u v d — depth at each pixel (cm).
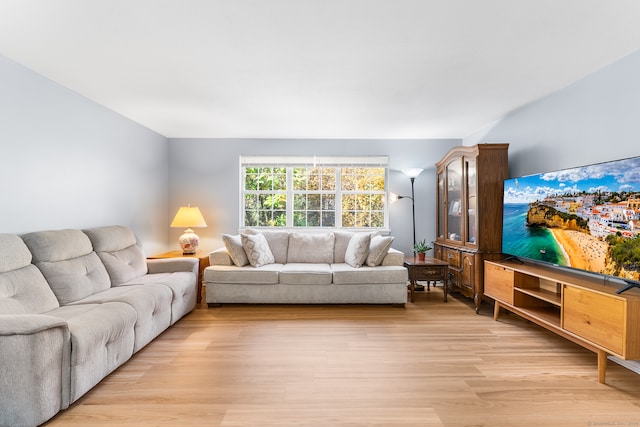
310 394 202
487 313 366
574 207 262
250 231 463
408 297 437
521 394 202
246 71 273
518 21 202
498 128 410
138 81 295
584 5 185
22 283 225
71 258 279
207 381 217
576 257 260
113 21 202
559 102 312
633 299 196
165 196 501
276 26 208
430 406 189
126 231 358
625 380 219
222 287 390
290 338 292
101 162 358
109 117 370
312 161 513
